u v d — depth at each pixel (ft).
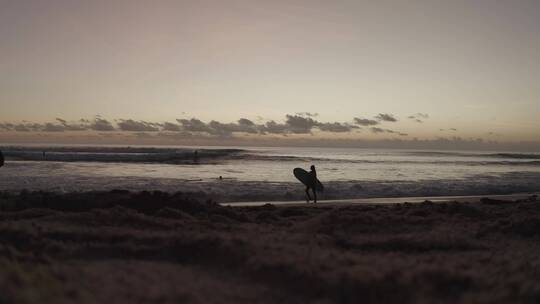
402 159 301.22
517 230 44.19
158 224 40.19
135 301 18.72
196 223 42.09
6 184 85.97
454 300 21.09
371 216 47.44
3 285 17.22
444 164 242.37
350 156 365.40
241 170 149.69
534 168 218.38
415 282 22.22
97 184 90.22
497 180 129.59
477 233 42.60
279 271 24.22
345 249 34.09
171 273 24.40
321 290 21.72
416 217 49.65
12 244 30.19
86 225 38.75
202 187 89.86
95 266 25.02
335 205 68.28
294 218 51.88
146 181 98.32
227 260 27.30
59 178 100.12
